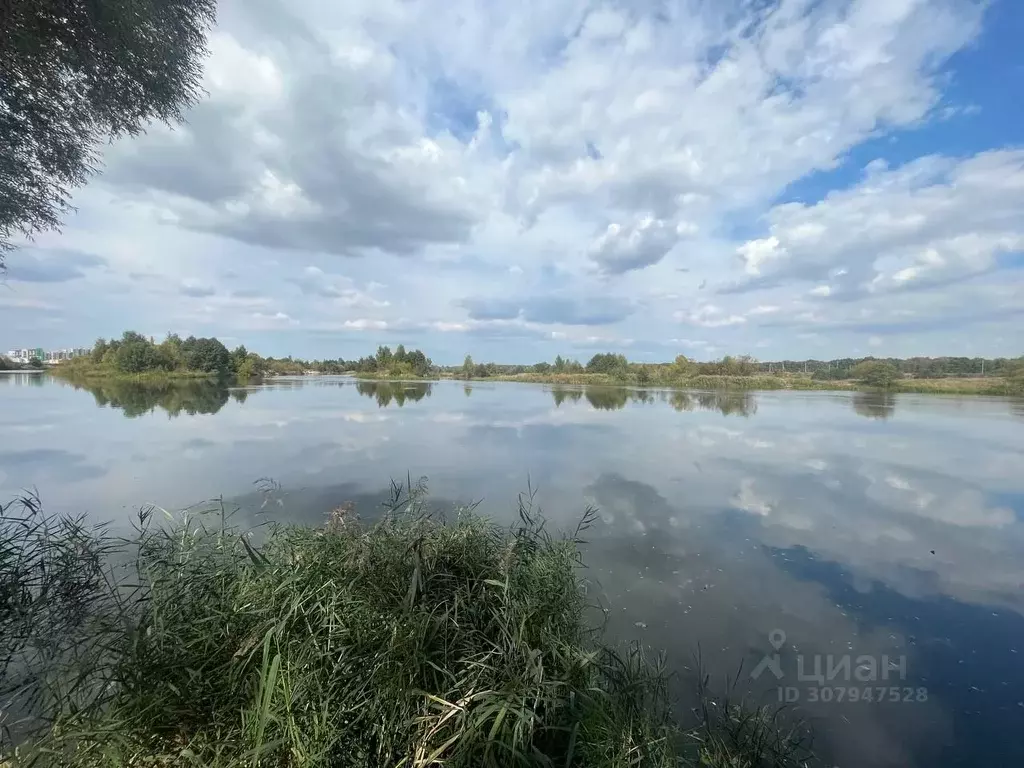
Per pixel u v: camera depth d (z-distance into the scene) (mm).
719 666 3299
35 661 2482
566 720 2115
